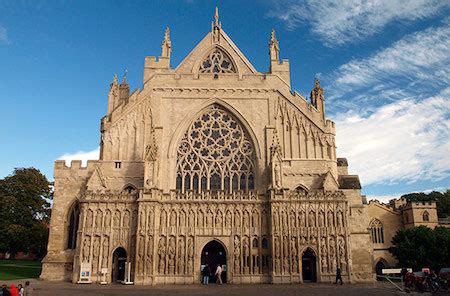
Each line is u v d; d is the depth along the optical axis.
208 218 56.78
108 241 55.44
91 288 45.78
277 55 67.81
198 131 64.06
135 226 55.94
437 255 78.00
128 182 60.31
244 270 55.12
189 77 65.56
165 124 63.50
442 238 78.69
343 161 67.56
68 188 60.25
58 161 61.12
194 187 61.47
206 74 65.75
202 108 64.56
